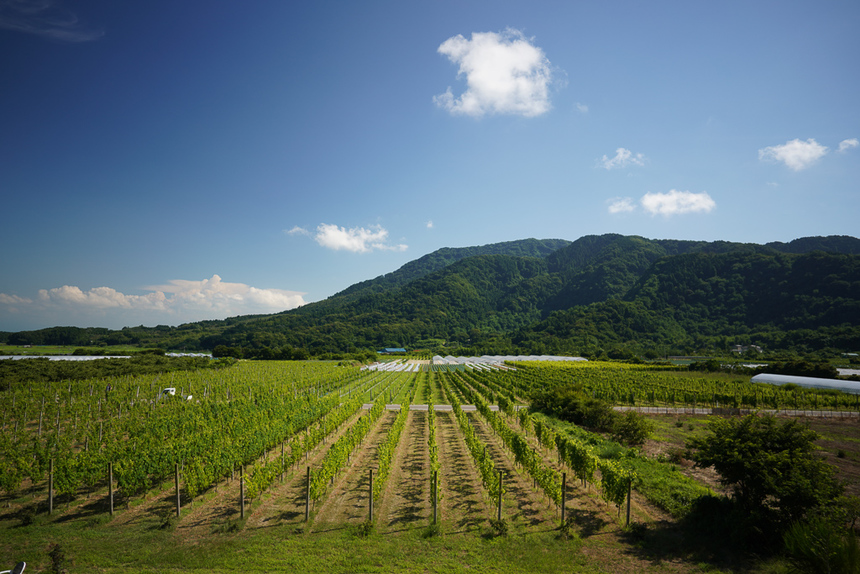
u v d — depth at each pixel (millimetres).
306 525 18453
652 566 15156
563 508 18406
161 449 25266
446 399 63281
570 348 190000
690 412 52531
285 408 44188
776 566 14227
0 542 16453
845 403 58781
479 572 14695
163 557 15414
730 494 21734
